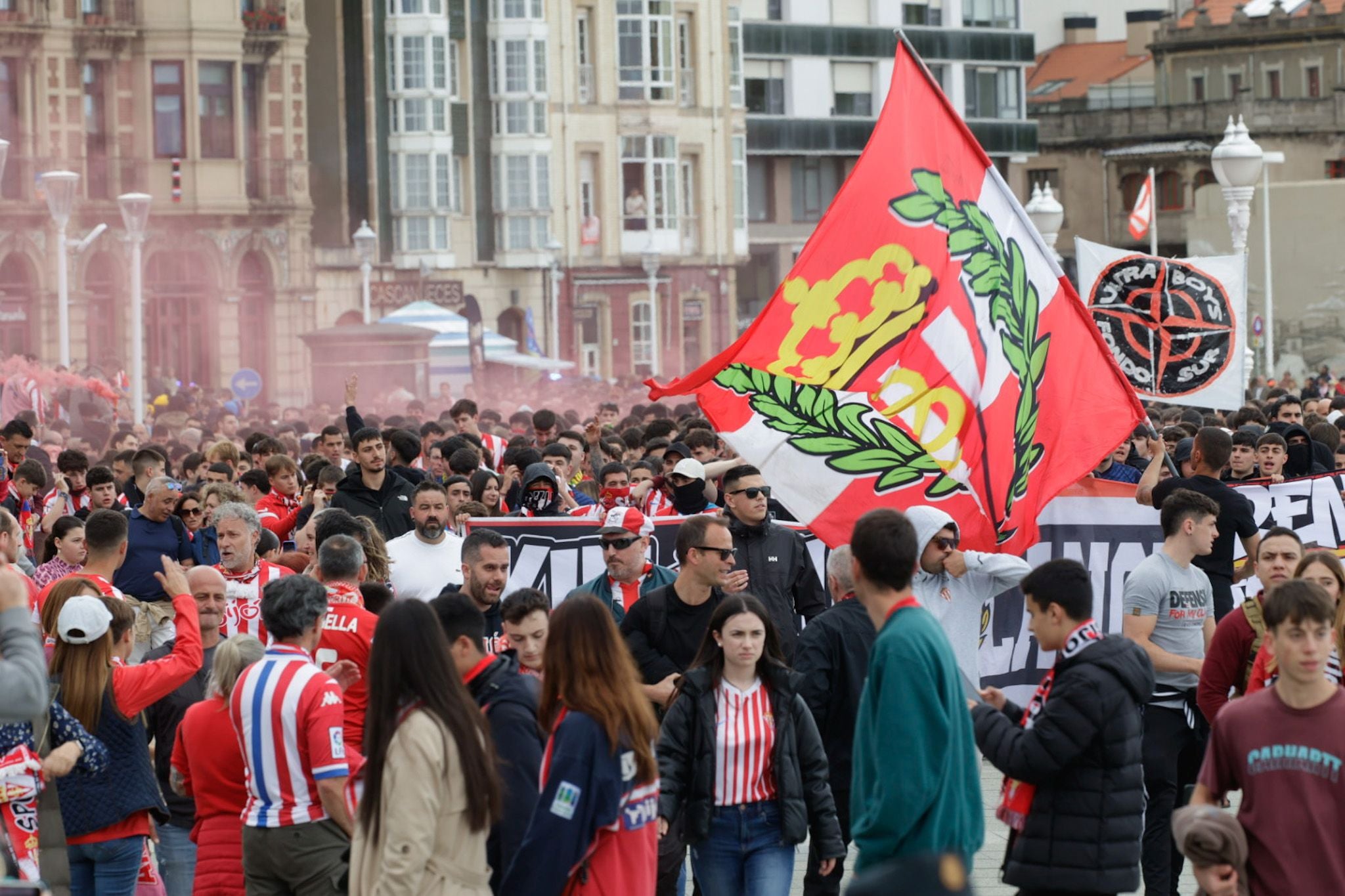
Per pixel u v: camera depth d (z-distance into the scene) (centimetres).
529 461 3528
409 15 12556
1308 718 1544
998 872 2409
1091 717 1658
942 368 2269
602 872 1628
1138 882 1698
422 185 12656
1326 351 12481
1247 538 2641
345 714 2109
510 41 13250
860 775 1579
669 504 3067
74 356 10900
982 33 17300
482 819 1559
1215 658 2058
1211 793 1586
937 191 2281
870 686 1570
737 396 2358
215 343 11475
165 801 2203
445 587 2602
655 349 14050
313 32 12538
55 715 1983
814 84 16238
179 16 11200
